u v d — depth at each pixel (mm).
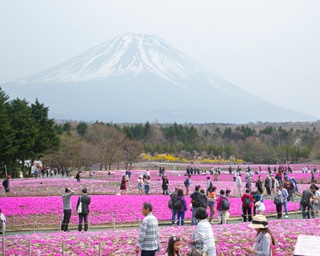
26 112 122750
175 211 37375
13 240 28766
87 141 164250
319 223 34781
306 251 15125
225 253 24734
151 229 18859
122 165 178625
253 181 92562
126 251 25531
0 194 63156
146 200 50469
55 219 42188
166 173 122125
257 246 16906
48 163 142375
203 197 35344
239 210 46875
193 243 18062
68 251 25703
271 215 46500
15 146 108125
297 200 62000
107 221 41156
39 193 65562
